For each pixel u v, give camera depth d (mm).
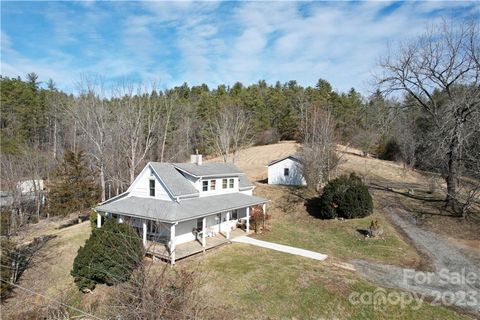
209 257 20234
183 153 55906
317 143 37938
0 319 17641
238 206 24594
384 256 20297
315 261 19531
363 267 18750
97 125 38250
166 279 14297
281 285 16328
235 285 16422
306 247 22516
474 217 24922
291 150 63438
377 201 31703
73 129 52531
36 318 17281
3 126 60344
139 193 24422
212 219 25547
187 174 24844
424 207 28516
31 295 19344
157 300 10836
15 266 20797
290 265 18812
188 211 20844
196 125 67500
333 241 23766
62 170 32094
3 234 23734
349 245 22719
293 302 14898
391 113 32344
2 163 33688
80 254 18344
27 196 36000
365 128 56375
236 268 18375
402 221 26391
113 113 43719
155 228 20844
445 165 29000
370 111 54469
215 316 14000
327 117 39906
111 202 24016
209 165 27844
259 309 14516
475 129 23891
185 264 19031
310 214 30484
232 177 28328
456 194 26953
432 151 30828
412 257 19875
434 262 19094
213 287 16297
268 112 77625
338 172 44562
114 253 17031
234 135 54938
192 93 94688
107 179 38875
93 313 16031
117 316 12469
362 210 27406
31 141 59500
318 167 37125
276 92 84562
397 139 50719
